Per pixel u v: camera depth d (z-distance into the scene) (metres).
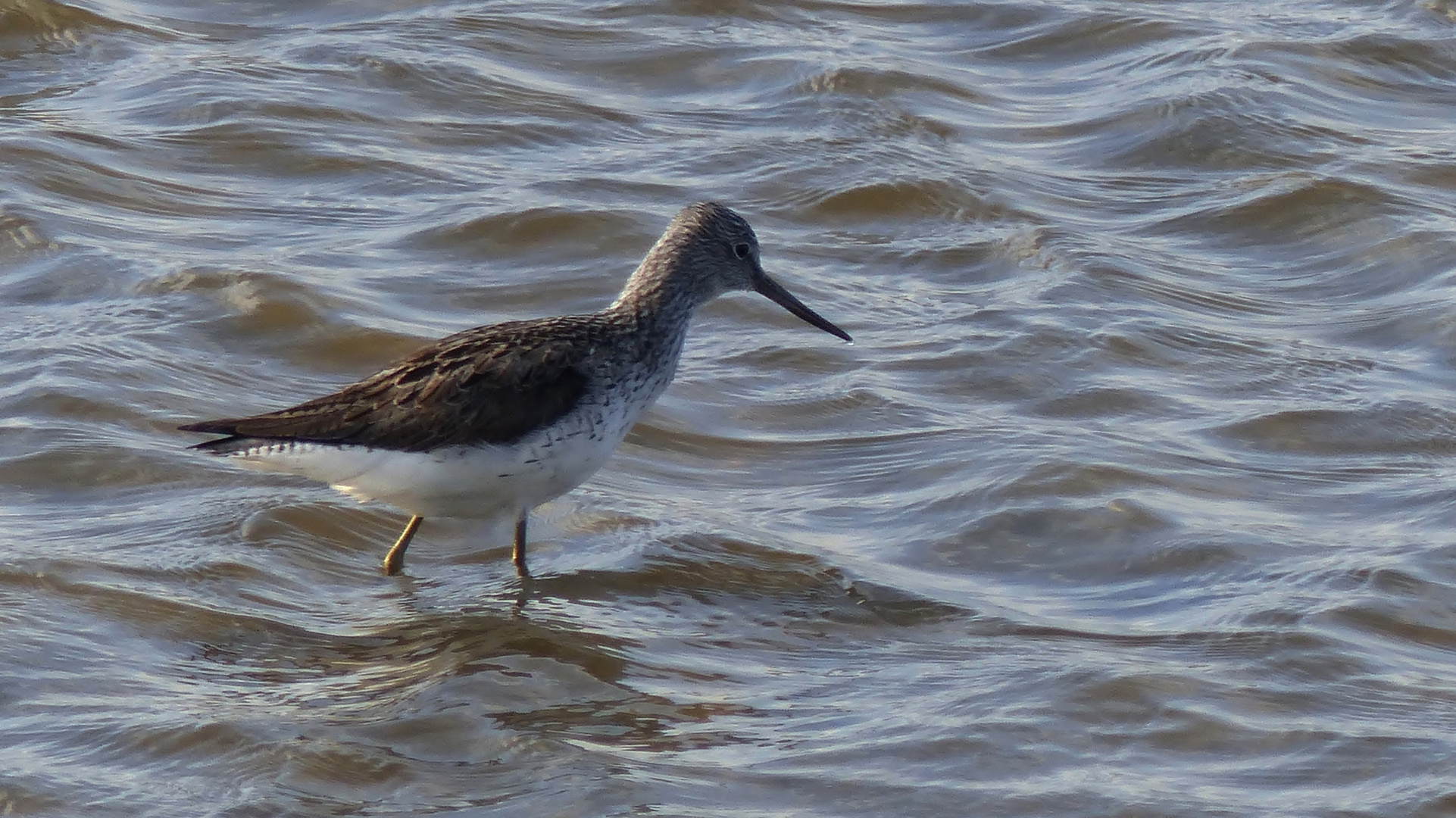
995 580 13.04
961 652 11.94
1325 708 11.17
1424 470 14.59
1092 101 21.86
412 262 17.67
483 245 18.06
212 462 14.05
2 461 13.65
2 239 17.08
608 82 21.92
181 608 12.07
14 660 11.12
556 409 12.66
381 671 11.47
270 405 15.02
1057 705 11.12
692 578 12.98
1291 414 15.39
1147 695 11.24
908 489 14.29
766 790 10.18
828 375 16.09
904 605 12.61
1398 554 13.11
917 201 19.36
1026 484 14.09
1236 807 10.08
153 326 15.86
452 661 11.58
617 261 17.91
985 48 23.28
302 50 21.86
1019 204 19.39
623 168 19.77
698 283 13.93
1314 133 20.94
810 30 23.36
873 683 11.50
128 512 13.28
